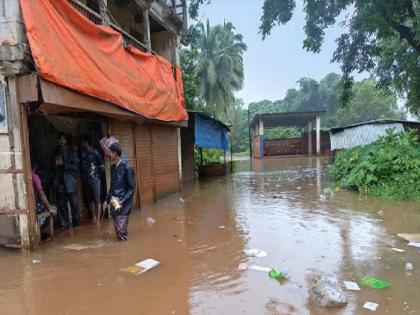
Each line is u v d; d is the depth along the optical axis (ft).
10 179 18.74
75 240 21.25
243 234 21.98
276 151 132.16
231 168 72.28
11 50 17.44
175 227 24.26
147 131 34.83
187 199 37.09
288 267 16.10
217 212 29.37
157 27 42.88
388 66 60.23
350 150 49.37
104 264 16.94
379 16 42.06
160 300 13.03
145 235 22.21
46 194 24.44
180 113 39.60
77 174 26.76
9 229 18.98
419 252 17.74
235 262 16.88
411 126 71.05
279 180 52.75
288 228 23.17
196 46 106.22
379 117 172.45
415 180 33.94
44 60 17.74
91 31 22.95
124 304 12.77
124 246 19.86
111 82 24.18
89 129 27.96
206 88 110.22
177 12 47.32
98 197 25.93
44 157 24.93
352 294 13.08
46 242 20.66
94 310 12.39
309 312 11.87
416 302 12.40
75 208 24.86
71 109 21.99
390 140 43.98
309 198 34.99
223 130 68.08
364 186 36.06
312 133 124.26
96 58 22.93
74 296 13.48
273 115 115.65
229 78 112.98
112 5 36.65
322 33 43.75
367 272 15.24
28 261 17.49
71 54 20.31
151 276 15.31
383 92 69.00
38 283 14.76
